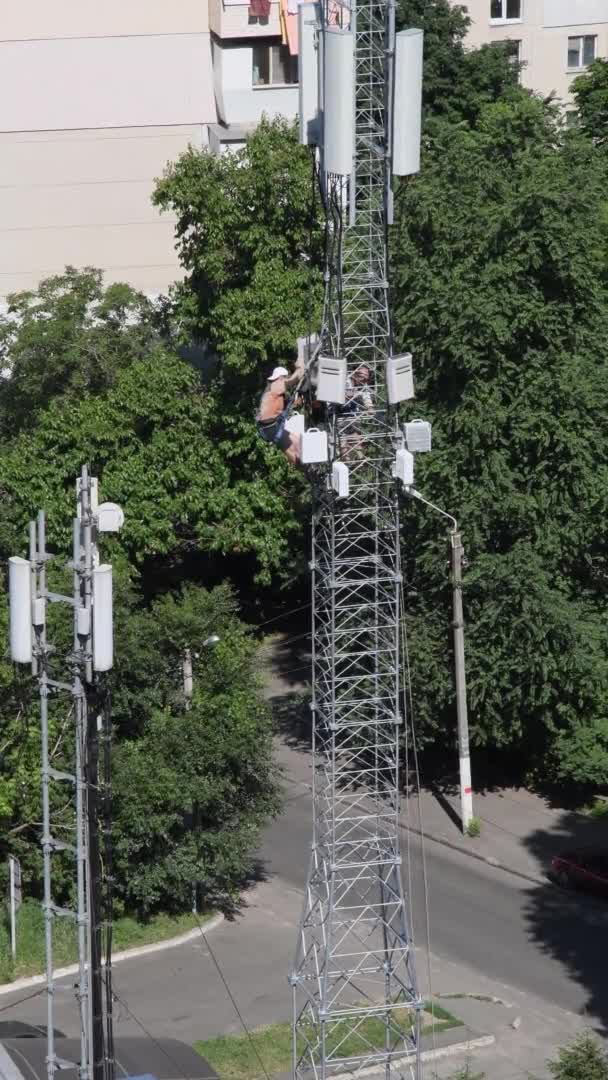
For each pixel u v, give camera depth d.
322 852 63.25
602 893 75.00
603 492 80.62
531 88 156.12
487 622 80.62
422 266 81.31
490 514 81.31
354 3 50.16
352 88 49.22
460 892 76.81
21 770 67.62
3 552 92.31
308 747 93.38
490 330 80.12
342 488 53.94
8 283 127.06
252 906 75.12
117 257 127.06
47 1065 45.62
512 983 67.12
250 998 64.88
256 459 99.56
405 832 83.81
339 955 59.84
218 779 70.88
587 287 82.69
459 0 154.88
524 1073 58.88
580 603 82.81
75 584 42.94
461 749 82.56
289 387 57.16
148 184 125.94
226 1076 57.38
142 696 71.38
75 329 103.69
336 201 52.31
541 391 80.88
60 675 67.69
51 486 95.00
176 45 123.81
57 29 123.25
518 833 83.31
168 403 98.00
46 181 125.69
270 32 129.75
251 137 99.38
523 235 80.56
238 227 98.19
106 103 124.62
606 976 67.62
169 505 97.81
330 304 54.31
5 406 106.25
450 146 87.00
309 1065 57.81
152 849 70.62
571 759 81.56
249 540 99.56
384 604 61.81
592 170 85.56
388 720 60.66
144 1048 53.94
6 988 65.19
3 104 124.31
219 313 97.56
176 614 71.94
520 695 81.19
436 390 83.69
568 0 155.12
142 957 69.25
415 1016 57.81
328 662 63.72
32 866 69.38
